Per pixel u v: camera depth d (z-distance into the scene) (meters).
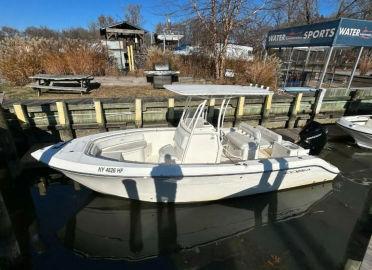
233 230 3.56
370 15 16.80
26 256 3.03
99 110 5.88
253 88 4.18
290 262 2.98
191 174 3.52
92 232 3.48
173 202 3.87
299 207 4.10
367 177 5.18
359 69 14.98
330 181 4.59
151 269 2.89
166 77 8.45
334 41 7.36
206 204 4.00
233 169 3.68
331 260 3.00
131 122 6.34
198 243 3.31
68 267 2.90
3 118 4.46
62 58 9.43
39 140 5.87
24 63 8.86
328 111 8.25
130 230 3.53
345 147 6.69
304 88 8.81
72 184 4.60
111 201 4.00
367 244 2.04
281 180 4.12
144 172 3.45
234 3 9.48
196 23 10.39
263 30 11.92
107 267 2.91
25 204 4.05
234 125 7.13
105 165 3.52
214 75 10.52
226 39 9.88
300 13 17.69
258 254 3.11
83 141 4.19
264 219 3.80
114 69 10.62
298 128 7.79
